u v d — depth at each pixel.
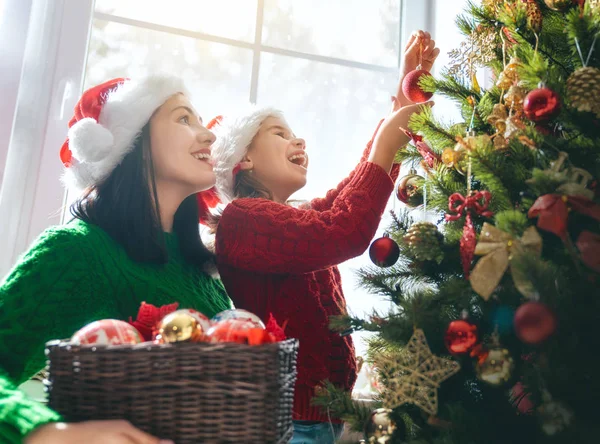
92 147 0.86
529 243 0.60
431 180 0.81
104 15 1.21
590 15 0.67
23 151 1.10
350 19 1.41
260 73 1.32
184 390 0.58
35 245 0.76
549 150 0.67
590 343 0.60
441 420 0.67
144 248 0.85
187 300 0.87
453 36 1.36
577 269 0.61
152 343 0.59
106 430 0.54
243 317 0.71
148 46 1.24
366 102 1.39
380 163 0.90
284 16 1.35
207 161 0.94
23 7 1.13
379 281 0.80
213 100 1.27
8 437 0.55
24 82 1.12
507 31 0.77
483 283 0.61
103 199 0.87
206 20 1.29
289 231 0.88
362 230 0.87
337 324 0.73
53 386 0.59
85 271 0.76
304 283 0.98
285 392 0.63
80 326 0.74
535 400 0.63
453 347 0.62
